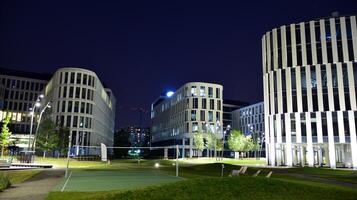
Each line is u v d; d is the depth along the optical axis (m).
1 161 39.88
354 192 17.20
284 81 64.75
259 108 130.38
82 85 92.69
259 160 84.81
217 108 117.12
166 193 15.20
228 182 16.92
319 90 60.88
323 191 16.56
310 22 64.25
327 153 63.44
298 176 37.28
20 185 22.67
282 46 66.31
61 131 76.00
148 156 123.69
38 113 124.69
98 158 77.88
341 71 60.00
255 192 15.49
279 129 63.69
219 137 94.94
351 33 60.78
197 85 116.31
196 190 15.60
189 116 113.81
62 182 24.98
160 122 155.50
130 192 15.69
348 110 58.09
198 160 82.75
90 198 15.48
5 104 124.25
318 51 62.47
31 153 49.19
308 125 60.62
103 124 117.25
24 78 129.38
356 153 56.16
